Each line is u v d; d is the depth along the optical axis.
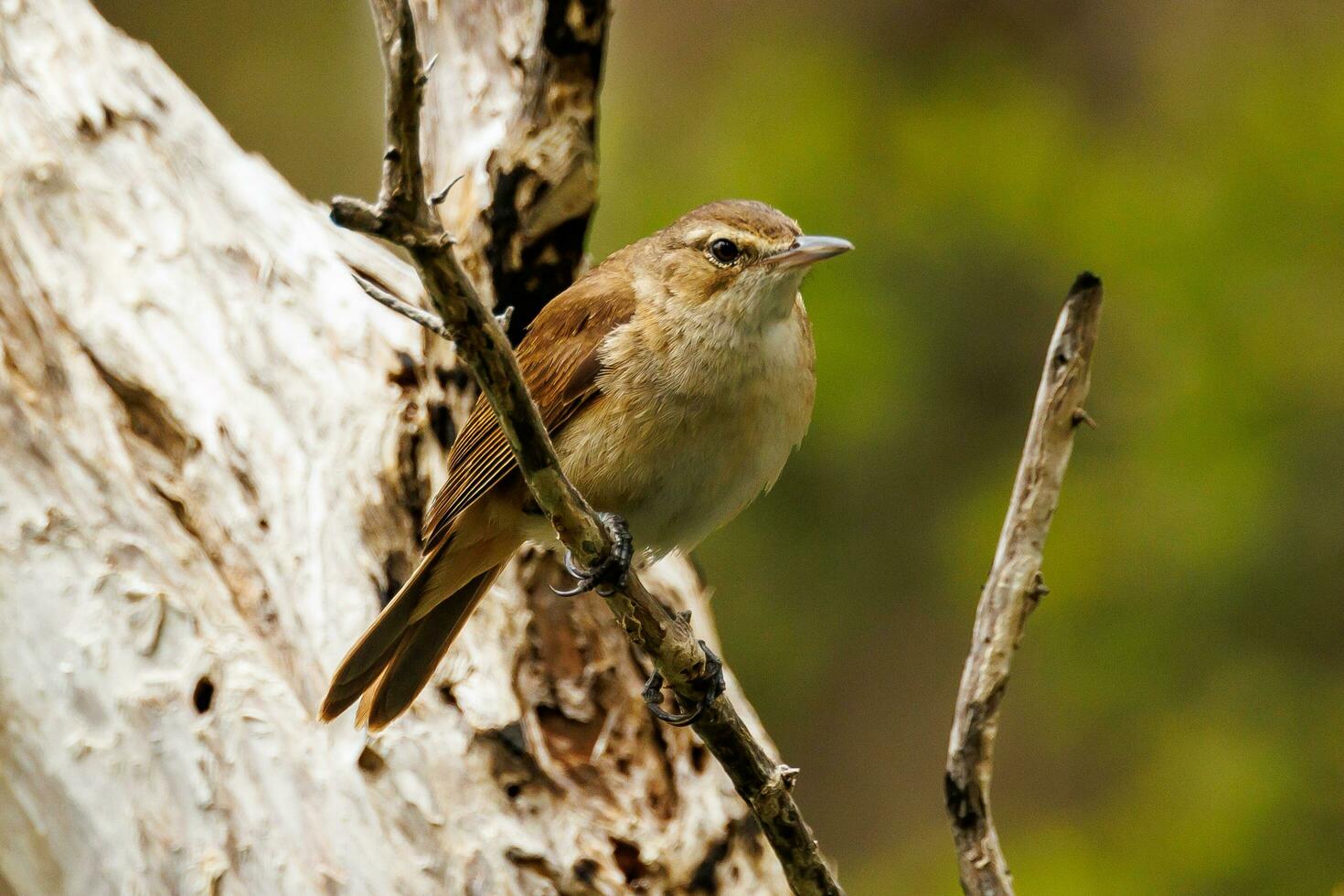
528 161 10.30
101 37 10.95
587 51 10.21
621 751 9.95
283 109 19.91
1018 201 16.77
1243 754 15.16
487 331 6.41
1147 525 15.73
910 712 17.28
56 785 8.49
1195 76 18.23
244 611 9.36
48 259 9.91
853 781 17.70
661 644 7.72
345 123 19.81
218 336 10.10
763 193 17.05
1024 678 17.09
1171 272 16.27
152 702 8.64
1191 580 15.57
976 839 8.22
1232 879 14.84
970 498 16.39
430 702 9.39
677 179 17.34
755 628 16.89
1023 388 16.56
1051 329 16.53
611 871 9.38
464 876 8.98
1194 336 16.06
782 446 9.36
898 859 17.44
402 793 9.02
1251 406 15.76
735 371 9.02
